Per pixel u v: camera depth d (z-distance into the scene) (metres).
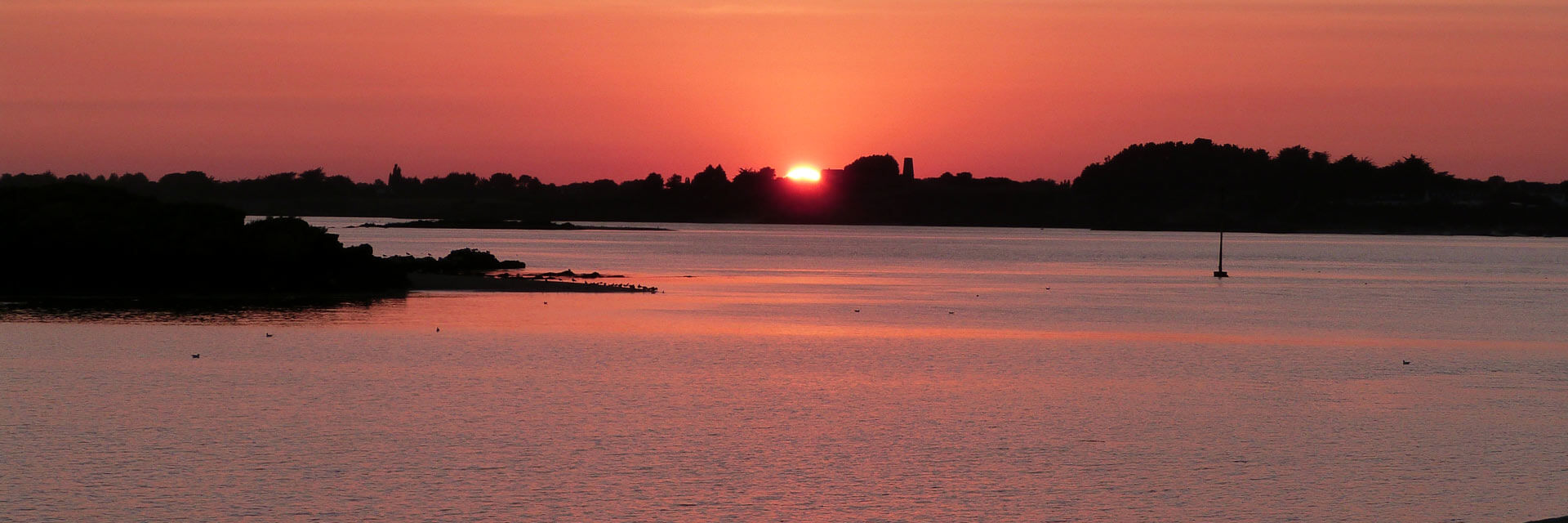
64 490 84.75
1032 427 108.62
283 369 139.62
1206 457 97.38
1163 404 121.69
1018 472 92.19
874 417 113.00
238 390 124.88
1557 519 73.25
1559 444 102.75
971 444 101.50
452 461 93.69
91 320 193.88
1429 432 107.62
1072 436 105.25
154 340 166.50
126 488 85.38
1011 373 143.25
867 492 86.06
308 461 93.25
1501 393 130.88
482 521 78.56
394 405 117.12
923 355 158.75
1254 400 124.88
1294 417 114.88
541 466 92.38
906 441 102.19
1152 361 155.75
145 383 128.62
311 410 113.75
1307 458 97.19
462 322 195.75
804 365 147.62
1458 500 84.81
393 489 85.69
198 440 100.00
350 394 123.00
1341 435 106.38
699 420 110.56
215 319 197.38
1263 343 179.62
